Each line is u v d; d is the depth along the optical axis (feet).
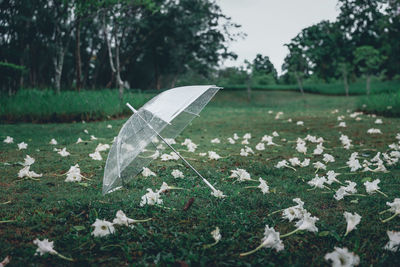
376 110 41.42
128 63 109.70
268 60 98.73
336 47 109.09
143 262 7.15
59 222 9.39
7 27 66.90
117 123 35.22
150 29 95.45
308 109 61.16
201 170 14.83
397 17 111.24
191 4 91.97
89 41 96.37
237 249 7.75
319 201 10.67
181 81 122.83
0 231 8.79
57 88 51.60
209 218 9.40
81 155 18.53
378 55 103.45
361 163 15.48
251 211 9.80
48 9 65.51
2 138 24.75
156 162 16.55
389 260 6.97
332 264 6.36
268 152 18.88
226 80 120.78
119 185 9.32
